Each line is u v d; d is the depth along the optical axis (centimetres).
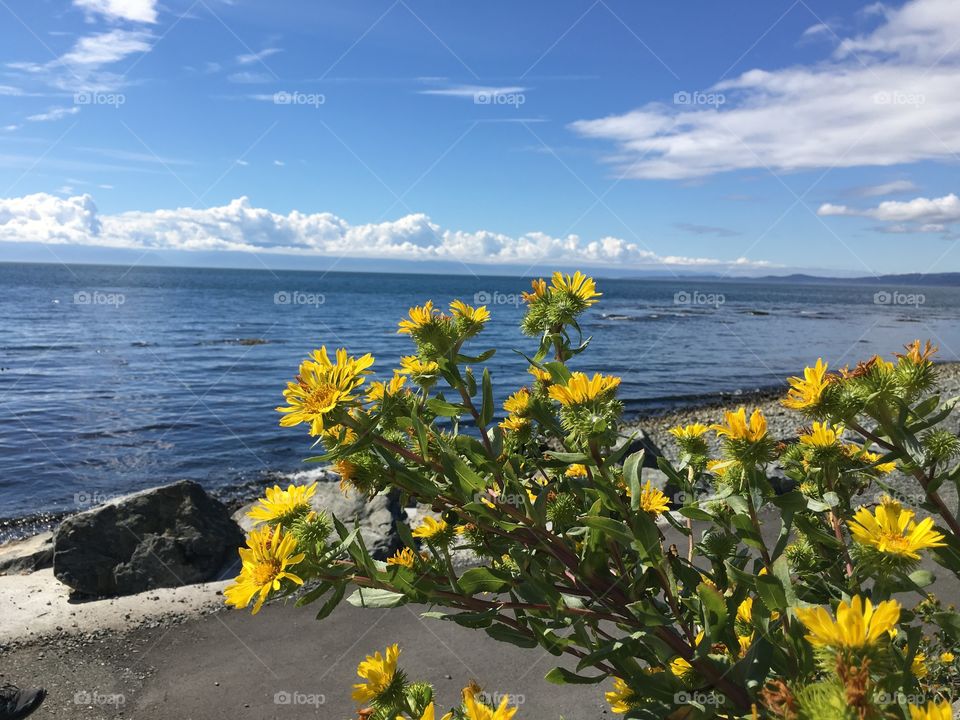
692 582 170
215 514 845
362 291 10450
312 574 146
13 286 8800
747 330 5122
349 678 538
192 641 617
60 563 738
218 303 6750
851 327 5628
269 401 2148
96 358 2978
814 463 183
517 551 165
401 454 168
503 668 536
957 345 4053
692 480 219
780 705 104
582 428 157
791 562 188
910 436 145
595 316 6131
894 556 127
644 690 156
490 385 184
